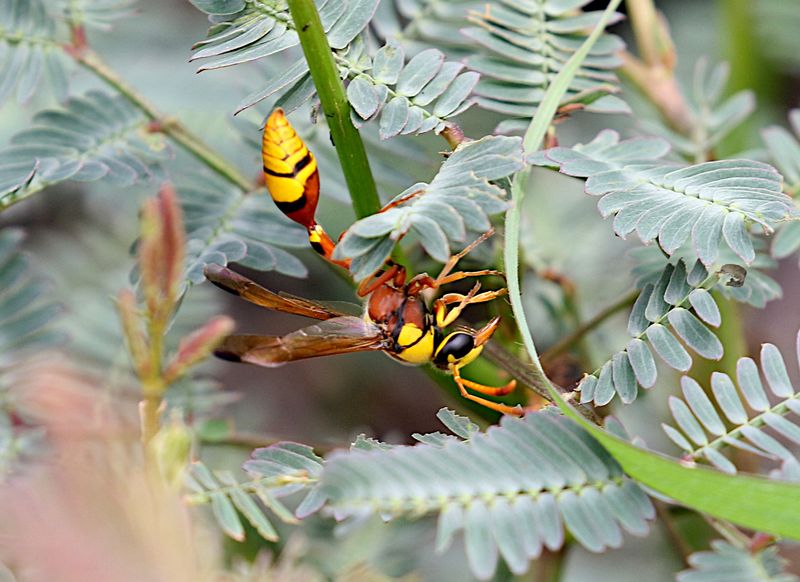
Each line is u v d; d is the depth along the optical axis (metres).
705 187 0.18
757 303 0.19
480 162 0.18
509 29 0.20
